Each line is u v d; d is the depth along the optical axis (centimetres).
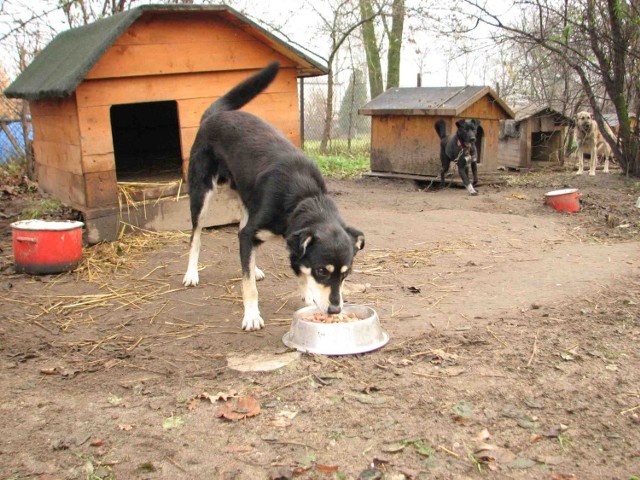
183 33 575
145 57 559
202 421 269
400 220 674
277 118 644
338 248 343
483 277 471
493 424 262
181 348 352
